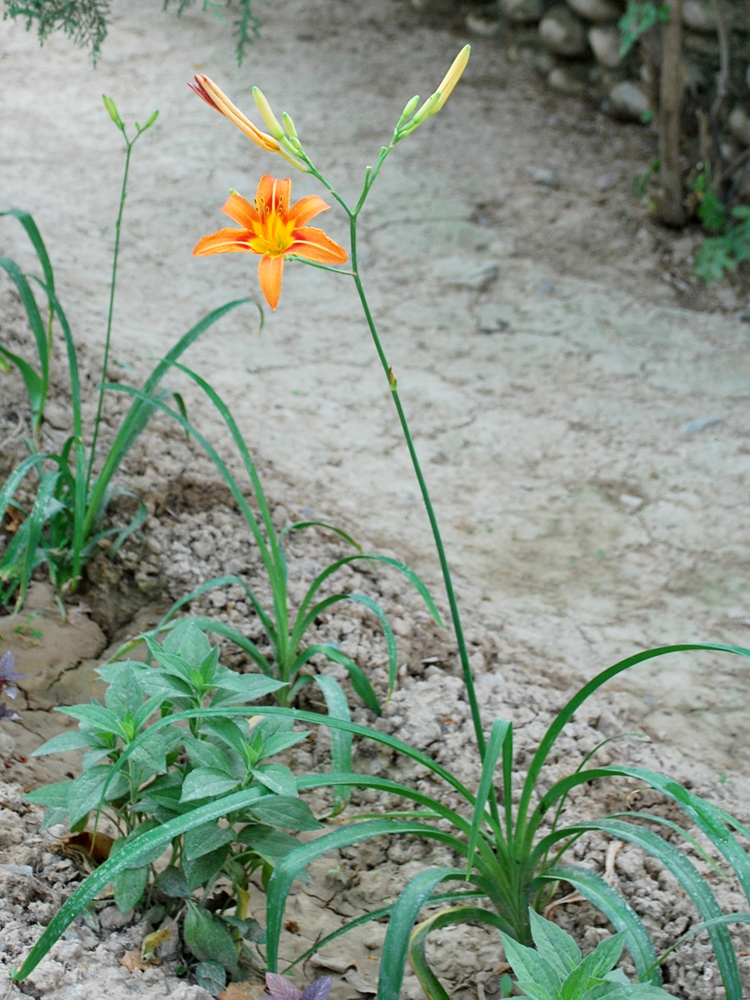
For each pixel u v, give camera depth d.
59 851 2.59
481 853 2.59
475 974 2.63
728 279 5.28
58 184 5.43
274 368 4.28
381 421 4.06
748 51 5.56
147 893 2.58
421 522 3.52
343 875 2.74
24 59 6.66
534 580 3.33
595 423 4.16
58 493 3.02
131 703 2.53
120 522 3.10
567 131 6.39
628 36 5.09
